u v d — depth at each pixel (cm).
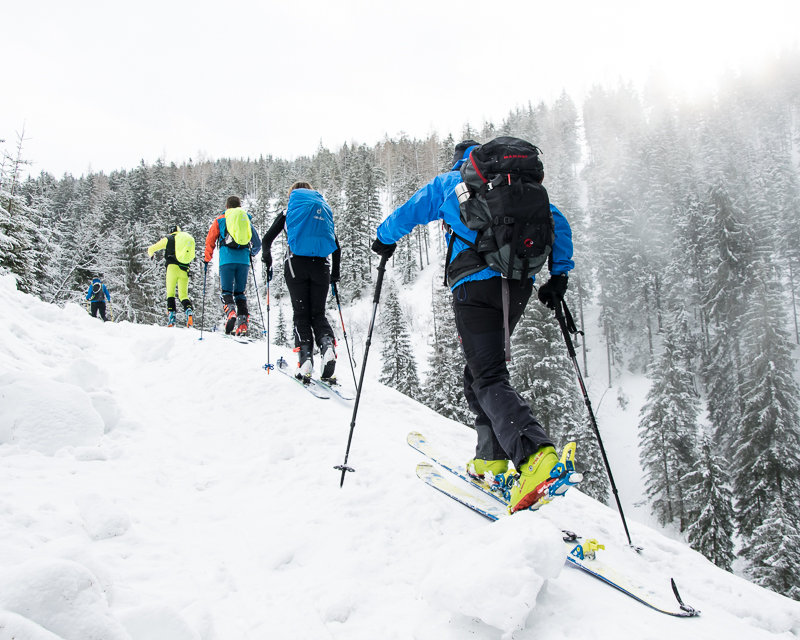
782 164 6638
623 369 4534
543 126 9900
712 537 2119
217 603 174
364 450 316
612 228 4909
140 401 447
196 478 286
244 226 676
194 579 186
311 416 379
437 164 9456
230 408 405
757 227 4838
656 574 222
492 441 265
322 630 161
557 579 187
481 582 149
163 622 136
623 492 3162
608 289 4625
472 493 266
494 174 224
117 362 606
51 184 7975
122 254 3023
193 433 365
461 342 244
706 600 204
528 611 144
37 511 202
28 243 1948
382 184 9438
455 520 236
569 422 2566
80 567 129
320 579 190
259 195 9912
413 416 442
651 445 2778
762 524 2202
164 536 214
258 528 231
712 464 2253
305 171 10150
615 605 176
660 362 3027
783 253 4997
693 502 2389
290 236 453
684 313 4234
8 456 256
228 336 671
